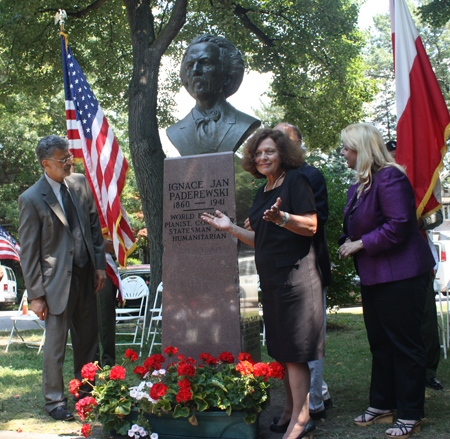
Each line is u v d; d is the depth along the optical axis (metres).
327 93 15.54
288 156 3.04
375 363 3.31
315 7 13.75
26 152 21.62
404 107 4.46
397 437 2.93
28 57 13.57
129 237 5.76
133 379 4.75
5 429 3.30
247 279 3.85
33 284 3.66
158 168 9.01
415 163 4.33
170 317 3.65
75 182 4.03
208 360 3.21
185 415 2.91
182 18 9.31
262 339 7.54
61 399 3.63
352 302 8.62
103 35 14.87
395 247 3.07
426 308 4.11
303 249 2.88
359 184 3.35
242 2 13.50
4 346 7.57
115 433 3.12
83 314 3.96
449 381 4.33
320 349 2.82
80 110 5.99
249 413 2.93
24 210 3.69
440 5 12.76
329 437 3.02
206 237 3.64
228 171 3.67
